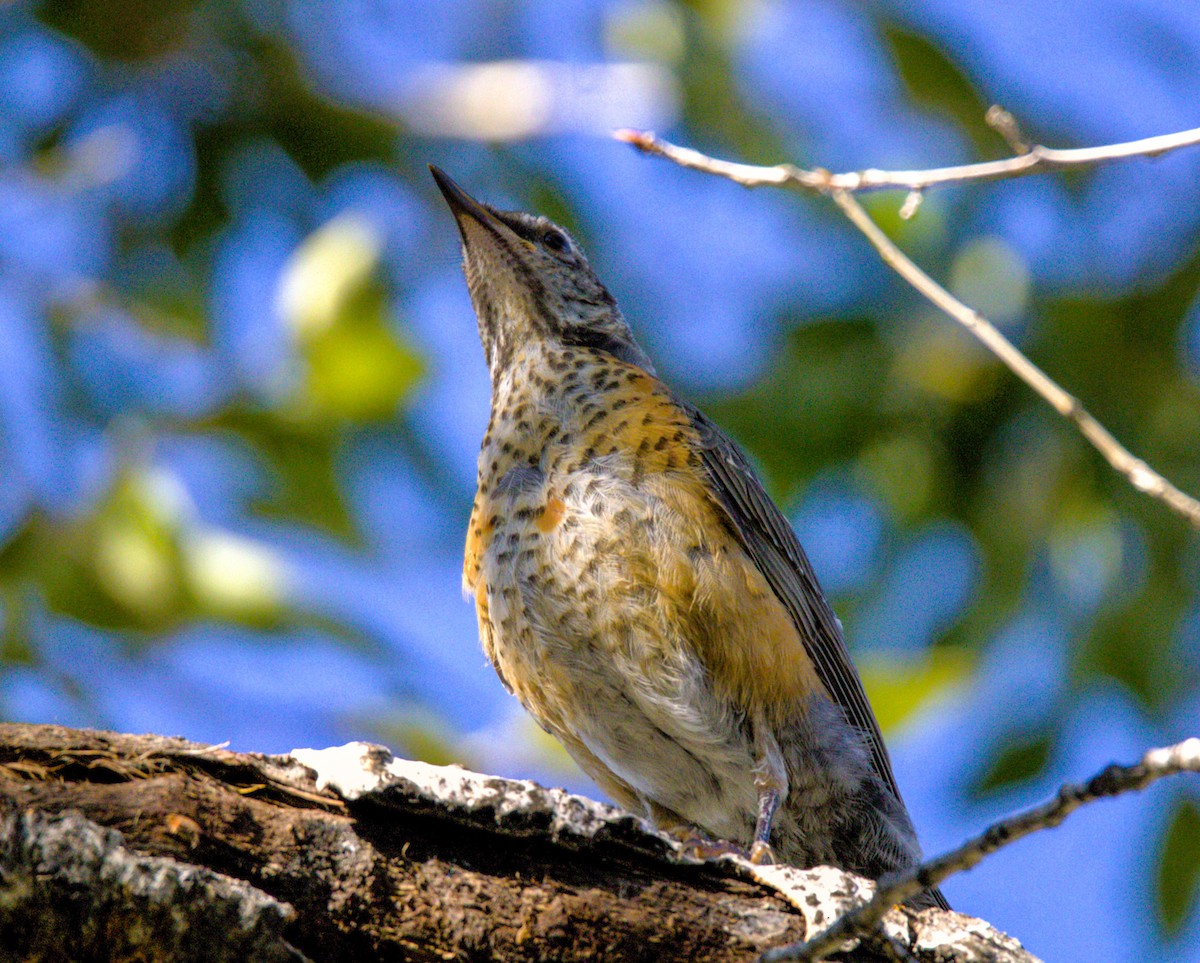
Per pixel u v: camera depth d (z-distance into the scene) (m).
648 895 5.29
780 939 5.27
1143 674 11.34
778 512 8.64
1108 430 11.58
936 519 11.80
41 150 12.83
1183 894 11.09
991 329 7.69
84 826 4.61
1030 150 7.65
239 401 11.98
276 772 5.16
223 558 11.31
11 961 4.50
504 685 8.53
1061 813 4.21
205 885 4.65
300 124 13.09
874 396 11.89
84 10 12.58
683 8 13.10
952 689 11.17
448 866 5.17
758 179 7.88
